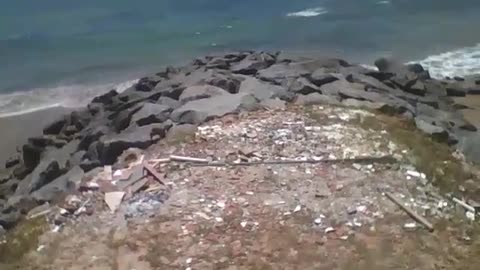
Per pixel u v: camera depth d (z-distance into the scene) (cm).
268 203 1332
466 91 2462
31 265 1198
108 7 4297
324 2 4303
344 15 3944
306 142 1584
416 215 1281
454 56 3048
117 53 3366
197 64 2483
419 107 2145
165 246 1212
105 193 1400
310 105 1880
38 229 1316
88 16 4100
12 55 3359
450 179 1482
